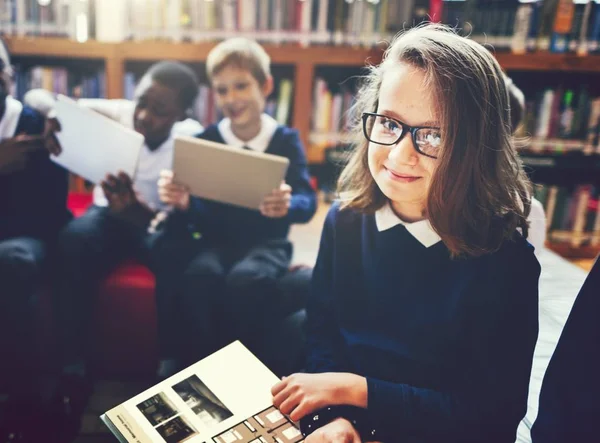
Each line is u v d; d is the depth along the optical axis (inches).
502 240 38.8
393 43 40.8
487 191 38.5
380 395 40.2
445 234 38.8
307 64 106.0
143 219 76.5
